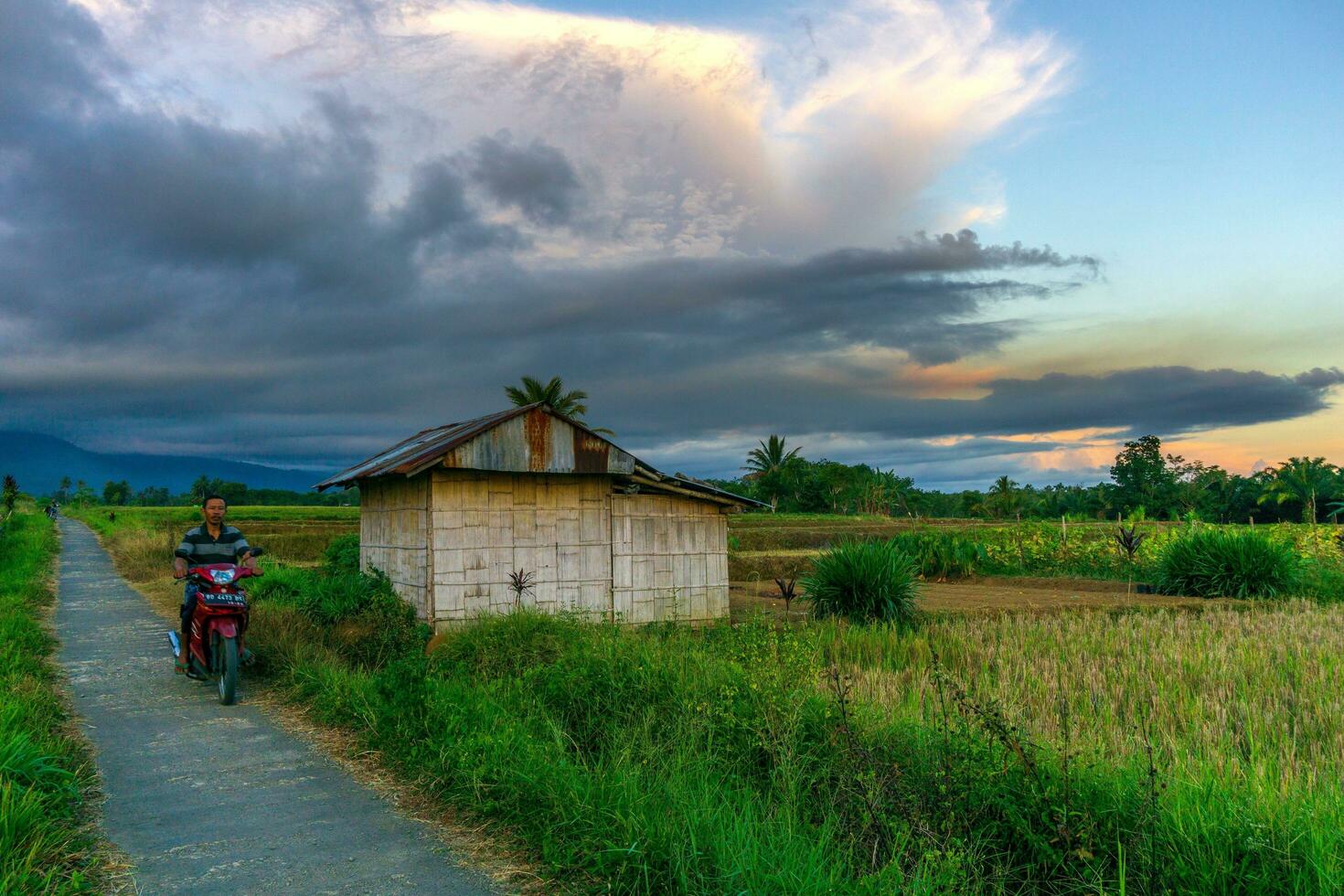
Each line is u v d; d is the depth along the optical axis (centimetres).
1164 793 480
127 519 6206
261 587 1616
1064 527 2762
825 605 1556
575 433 1447
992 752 517
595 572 1492
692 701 690
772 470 7681
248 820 549
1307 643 1147
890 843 468
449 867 475
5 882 409
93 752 704
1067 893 440
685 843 449
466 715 669
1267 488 5550
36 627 1287
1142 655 1045
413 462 1326
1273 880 405
